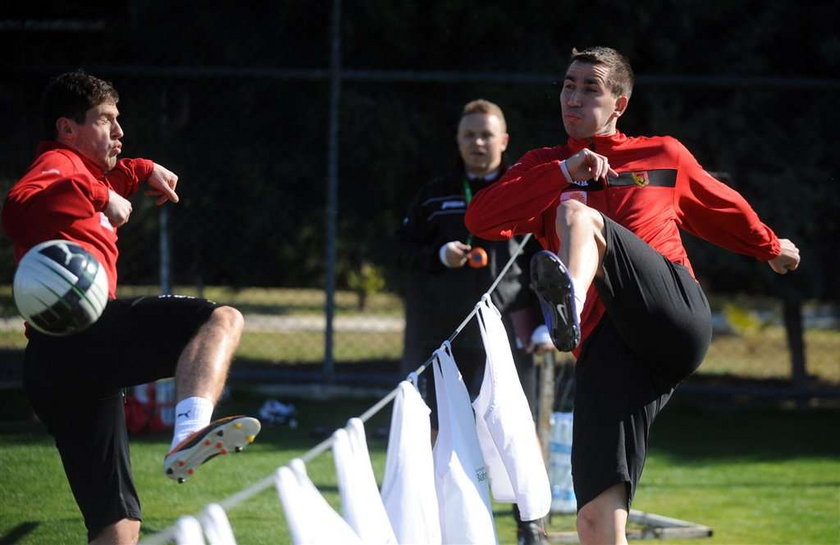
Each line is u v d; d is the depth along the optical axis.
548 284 13.12
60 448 15.26
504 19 39.88
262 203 41.22
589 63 15.50
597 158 14.35
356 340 55.12
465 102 39.81
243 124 40.53
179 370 13.34
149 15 41.72
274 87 40.34
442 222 23.72
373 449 30.52
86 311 12.54
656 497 26.70
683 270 14.84
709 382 46.97
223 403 36.62
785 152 40.53
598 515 14.65
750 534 23.06
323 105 40.25
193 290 52.06
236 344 13.91
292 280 43.56
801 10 41.28
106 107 15.09
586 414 14.82
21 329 47.62
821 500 26.42
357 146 40.03
